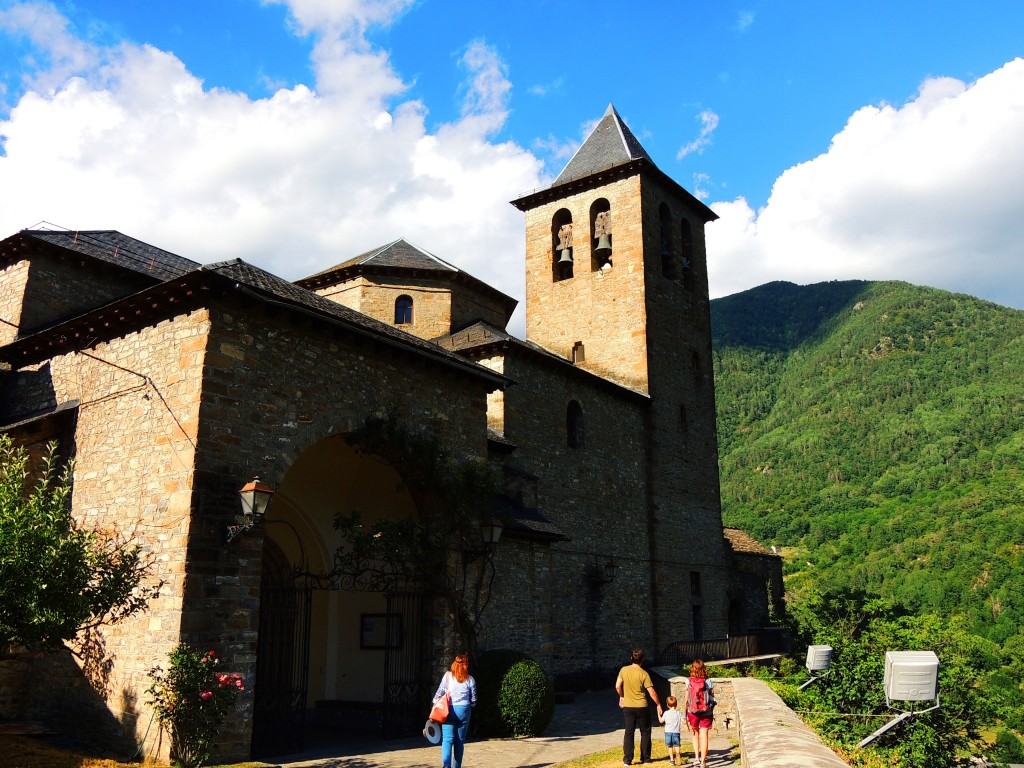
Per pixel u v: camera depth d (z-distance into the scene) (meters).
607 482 25.75
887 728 11.32
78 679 11.64
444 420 15.35
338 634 16.77
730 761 10.96
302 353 12.71
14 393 15.23
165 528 10.95
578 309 30.86
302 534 15.96
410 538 13.45
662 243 32.38
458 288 27.83
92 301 18.33
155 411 11.77
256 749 11.90
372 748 12.55
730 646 26.73
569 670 22.14
